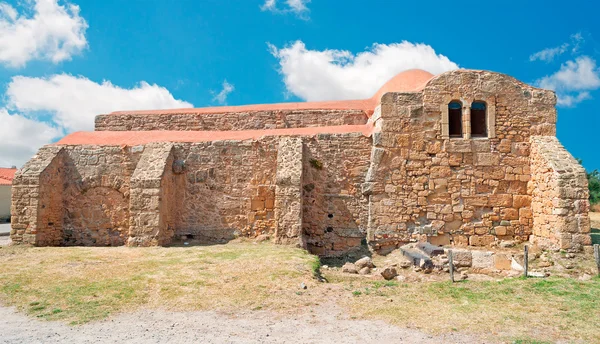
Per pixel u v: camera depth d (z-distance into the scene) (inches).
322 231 520.4
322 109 679.7
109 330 236.7
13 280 337.7
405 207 496.4
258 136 563.5
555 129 503.2
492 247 484.1
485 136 508.7
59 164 564.7
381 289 332.5
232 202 546.3
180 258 419.5
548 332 232.1
